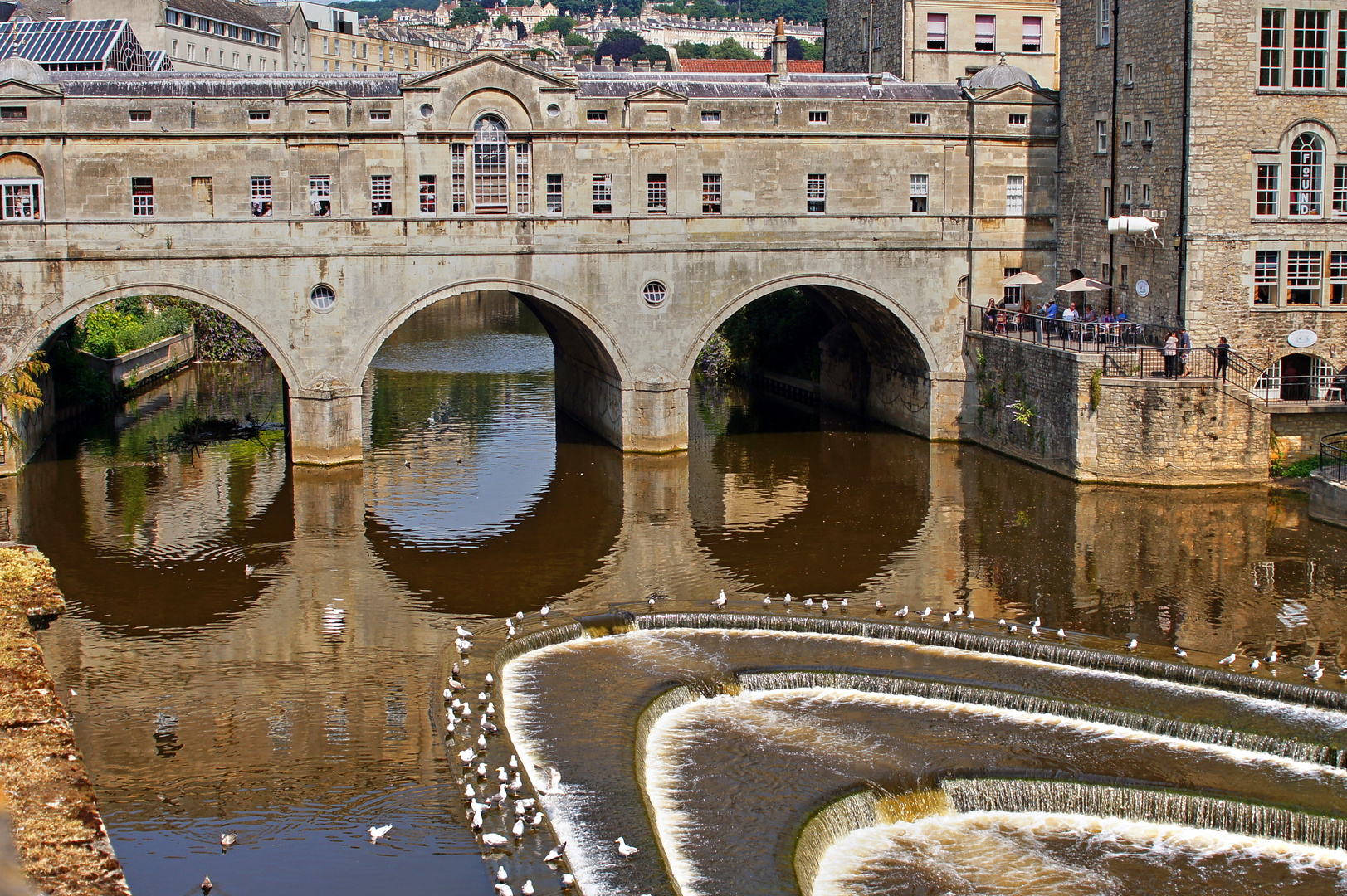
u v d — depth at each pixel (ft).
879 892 90.94
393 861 90.99
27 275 191.11
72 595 147.02
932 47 263.08
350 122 198.70
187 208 196.54
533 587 149.79
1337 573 149.18
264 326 199.11
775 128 209.97
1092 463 187.42
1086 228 212.02
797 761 106.01
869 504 182.70
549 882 87.20
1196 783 101.91
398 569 156.35
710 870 89.71
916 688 118.83
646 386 210.59
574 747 106.52
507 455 213.87
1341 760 104.32
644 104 206.08
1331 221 189.57
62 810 55.21
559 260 205.87
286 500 185.98
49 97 190.39
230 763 106.63
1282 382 194.18
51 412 223.30
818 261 213.66
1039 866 94.32
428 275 202.39
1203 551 157.89
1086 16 208.85
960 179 216.95
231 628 137.39
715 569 155.33
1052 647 125.80
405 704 117.60
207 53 419.95
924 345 219.00
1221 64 184.55
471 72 201.26
